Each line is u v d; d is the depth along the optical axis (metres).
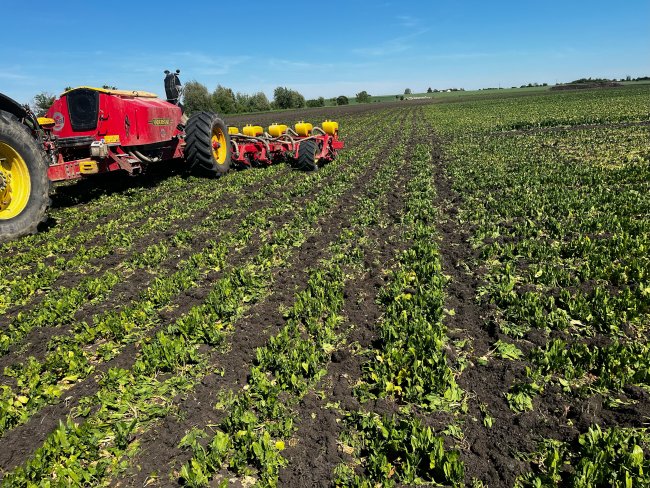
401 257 6.00
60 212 8.94
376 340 4.12
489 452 2.82
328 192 9.97
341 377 3.64
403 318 4.29
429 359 3.64
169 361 3.80
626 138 16.45
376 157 15.59
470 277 5.31
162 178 12.13
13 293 5.33
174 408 3.35
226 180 11.73
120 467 2.84
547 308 4.43
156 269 6.10
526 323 4.21
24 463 2.88
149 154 10.66
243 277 5.46
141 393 3.50
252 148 13.34
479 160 13.51
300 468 2.78
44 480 2.72
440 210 8.34
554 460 2.63
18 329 4.53
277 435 3.04
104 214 8.84
